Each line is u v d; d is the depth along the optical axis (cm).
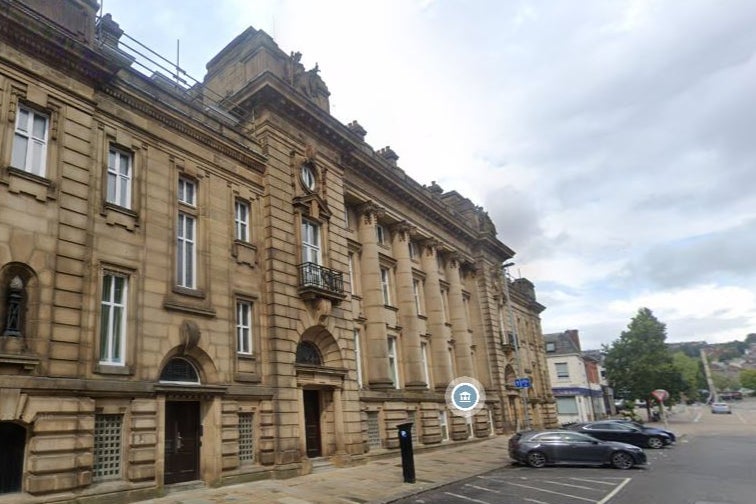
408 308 2716
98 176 1357
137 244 1413
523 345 4572
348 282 2184
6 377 1040
